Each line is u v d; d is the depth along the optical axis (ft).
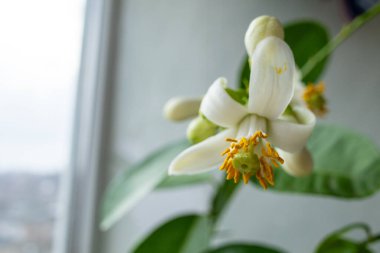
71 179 0.92
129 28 0.97
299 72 0.55
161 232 0.56
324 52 0.57
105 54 0.95
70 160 0.93
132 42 0.96
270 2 0.95
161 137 0.93
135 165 0.56
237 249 0.58
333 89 0.92
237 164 0.37
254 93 0.36
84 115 0.94
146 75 0.95
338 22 0.93
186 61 0.95
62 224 0.91
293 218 0.89
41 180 0.91
